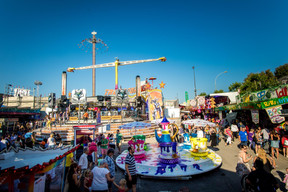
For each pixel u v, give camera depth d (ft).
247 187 15.42
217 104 89.56
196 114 125.39
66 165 21.77
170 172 27.61
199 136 40.09
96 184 16.80
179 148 41.70
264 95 45.85
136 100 92.94
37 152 19.24
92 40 134.92
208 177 27.09
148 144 49.16
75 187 18.19
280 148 39.24
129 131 69.05
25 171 13.88
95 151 30.35
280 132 38.09
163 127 34.12
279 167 29.58
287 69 128.88
